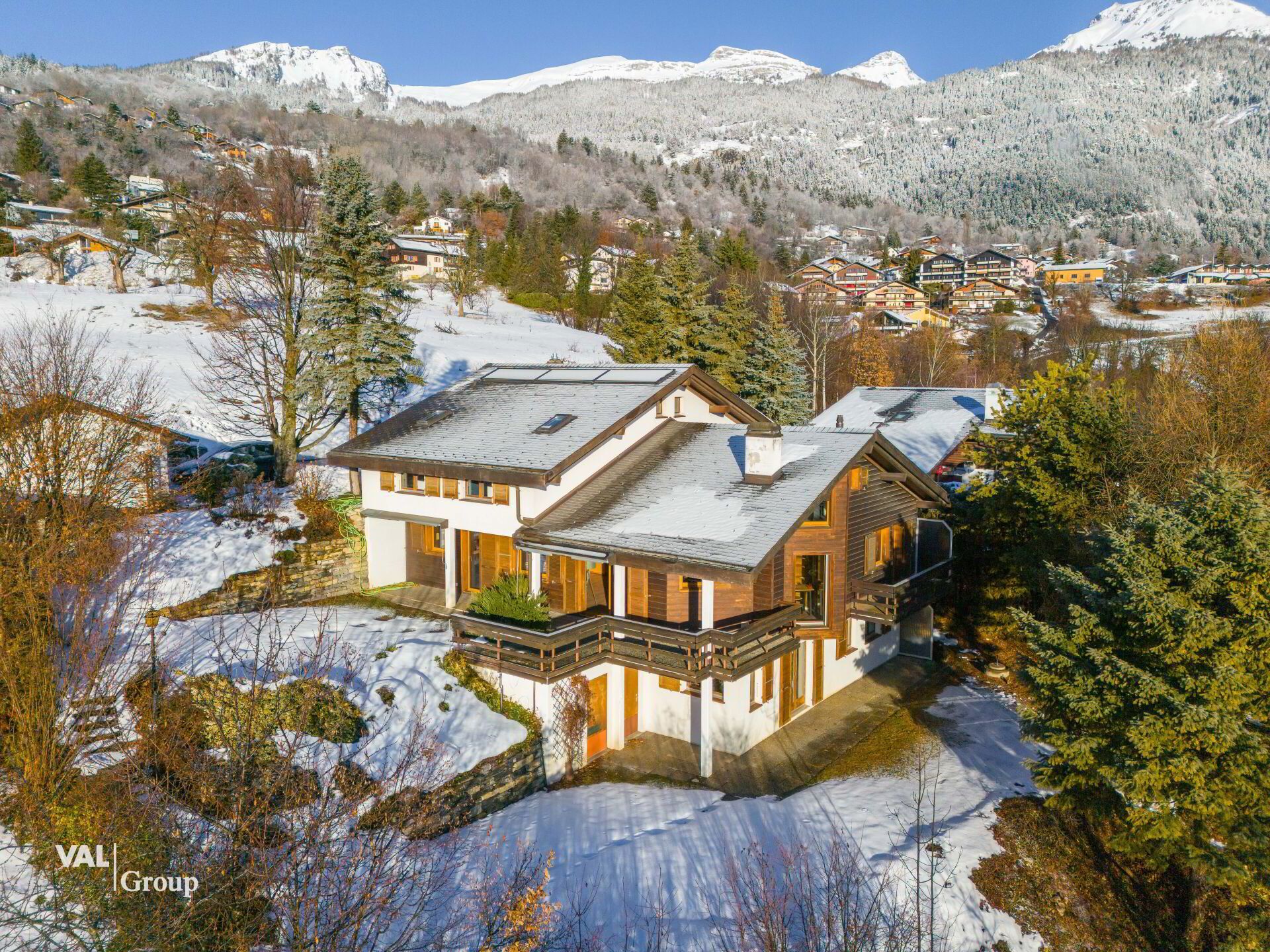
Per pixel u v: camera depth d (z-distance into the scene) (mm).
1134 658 16828
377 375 30328
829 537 21375
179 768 12109
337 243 30109
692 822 17312
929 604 24797
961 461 40250
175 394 36344
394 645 20953
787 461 22109
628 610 21078
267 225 31391
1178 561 16641
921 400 43969
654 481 22734
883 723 22547
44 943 10930
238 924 10234
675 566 18641
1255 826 15125
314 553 25156
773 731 21844
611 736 20828
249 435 34344
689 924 14109
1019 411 28641
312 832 10508
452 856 13391
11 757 13914
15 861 12445
